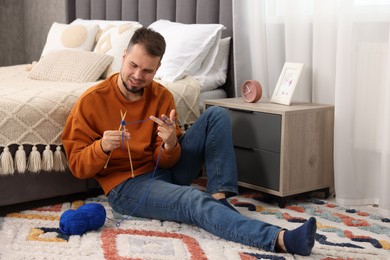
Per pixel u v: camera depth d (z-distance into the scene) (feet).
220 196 7.25
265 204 8.15
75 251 5.92
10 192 7.27
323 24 8.49
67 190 7.78
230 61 9.99
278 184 7.99
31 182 7.43
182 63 9.44
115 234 6.49
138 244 6.23
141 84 6.88
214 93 9.75
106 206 7.62
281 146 7.90
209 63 9.76
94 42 10.93
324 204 8.28
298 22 8.78
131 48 6.80
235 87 9.75
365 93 8.14
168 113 7.55
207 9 10.12
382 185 7.77
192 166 7.63
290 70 8.70
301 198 8.56
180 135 7.77
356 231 7.09
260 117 8.16
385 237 6.90
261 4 9.24
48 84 8.85
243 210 7.79
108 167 7.26
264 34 9.34
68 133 7.19
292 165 8.03
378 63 8.05
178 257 5.88
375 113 8.15
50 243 6.14
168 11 10.85
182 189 6.74
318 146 8.34
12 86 8.53
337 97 8.15
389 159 7.67
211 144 7.39
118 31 10.36
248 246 6.23
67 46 10.79
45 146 7.30
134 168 7.30
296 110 7.97
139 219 7.07
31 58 15.66
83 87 8.02
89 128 7.09
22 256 5.74
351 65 8.06
